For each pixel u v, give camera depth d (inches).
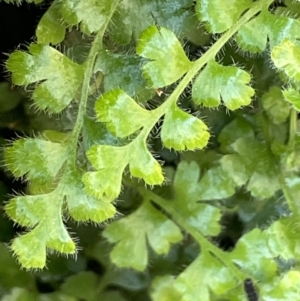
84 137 9.4
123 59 9.5
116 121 9.1
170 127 9.2
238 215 10.5
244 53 10.0
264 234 10.1
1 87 10.1
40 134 9.8
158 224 10.4
